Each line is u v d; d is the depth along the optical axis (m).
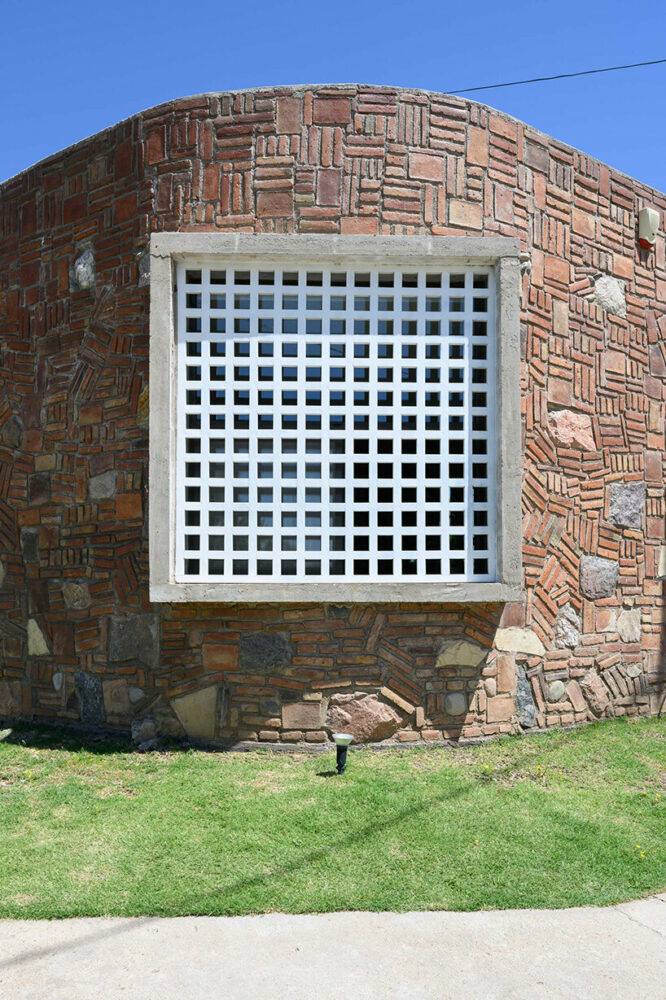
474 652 6.32
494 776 5.57
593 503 7.09
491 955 3.39
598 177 7.31
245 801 5.00
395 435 6.25
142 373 6.52
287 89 6.35
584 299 7.11
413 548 6.47
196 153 6.41
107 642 6.62
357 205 6.30
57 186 7.17
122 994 3.10
